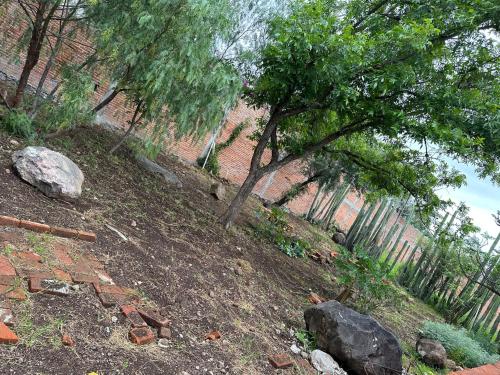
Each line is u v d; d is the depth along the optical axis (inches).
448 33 253.4
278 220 391.9
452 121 242.8
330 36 218.1
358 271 241.4
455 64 268.7
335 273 366.3
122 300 122.6
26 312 98.4
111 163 253.4
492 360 302.0
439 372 246.7
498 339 464.4
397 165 329.4
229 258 223.3
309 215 635.5
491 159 267.4
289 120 314.7
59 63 221.3
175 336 123.8
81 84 192.5
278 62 240.8
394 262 575.8
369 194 415.8
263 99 281.7
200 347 126.6
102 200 192.9
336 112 278.1
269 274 247.6
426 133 234.7
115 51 191.5
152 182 274.2
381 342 166.6
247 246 280.1
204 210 296.2
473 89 260.1
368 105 245.6
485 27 258.8
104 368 95.3
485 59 261.7
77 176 174.6
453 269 515.5
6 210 135.2
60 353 92.7
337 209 692.1
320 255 384.2
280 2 244.5
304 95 258.7
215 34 197.8
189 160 483.5
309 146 302.4
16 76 313.7
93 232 154.9
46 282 111.0
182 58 189.6
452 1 241.3
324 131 319.3
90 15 200.4
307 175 563.2
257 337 154.6
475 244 419.8
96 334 105.0
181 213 251.0
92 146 256.4
